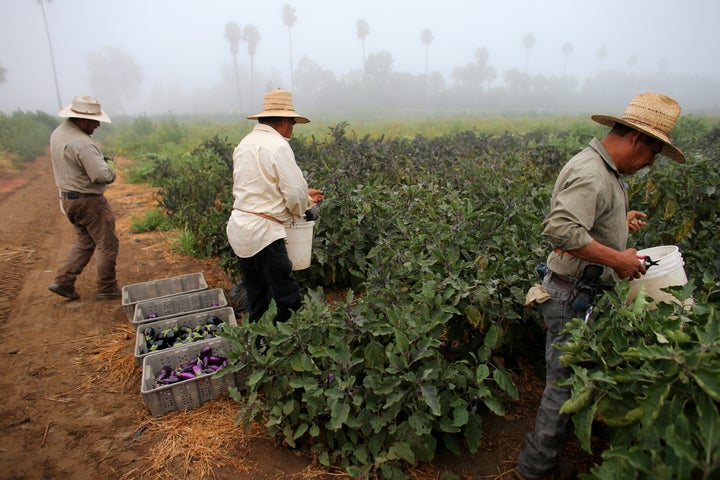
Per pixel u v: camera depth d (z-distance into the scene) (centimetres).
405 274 326
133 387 329
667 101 199
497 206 444
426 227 384
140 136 2250
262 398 306
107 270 457
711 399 156
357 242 448
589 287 213
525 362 341
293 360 262
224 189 646
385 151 769
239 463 260
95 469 257
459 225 363
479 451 267
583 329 207
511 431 281
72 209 426
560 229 199
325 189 493
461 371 260
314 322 276
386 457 239
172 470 256
